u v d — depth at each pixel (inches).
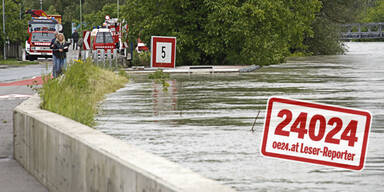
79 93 1505.9
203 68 3567.9
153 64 2709.2
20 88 2373.3
